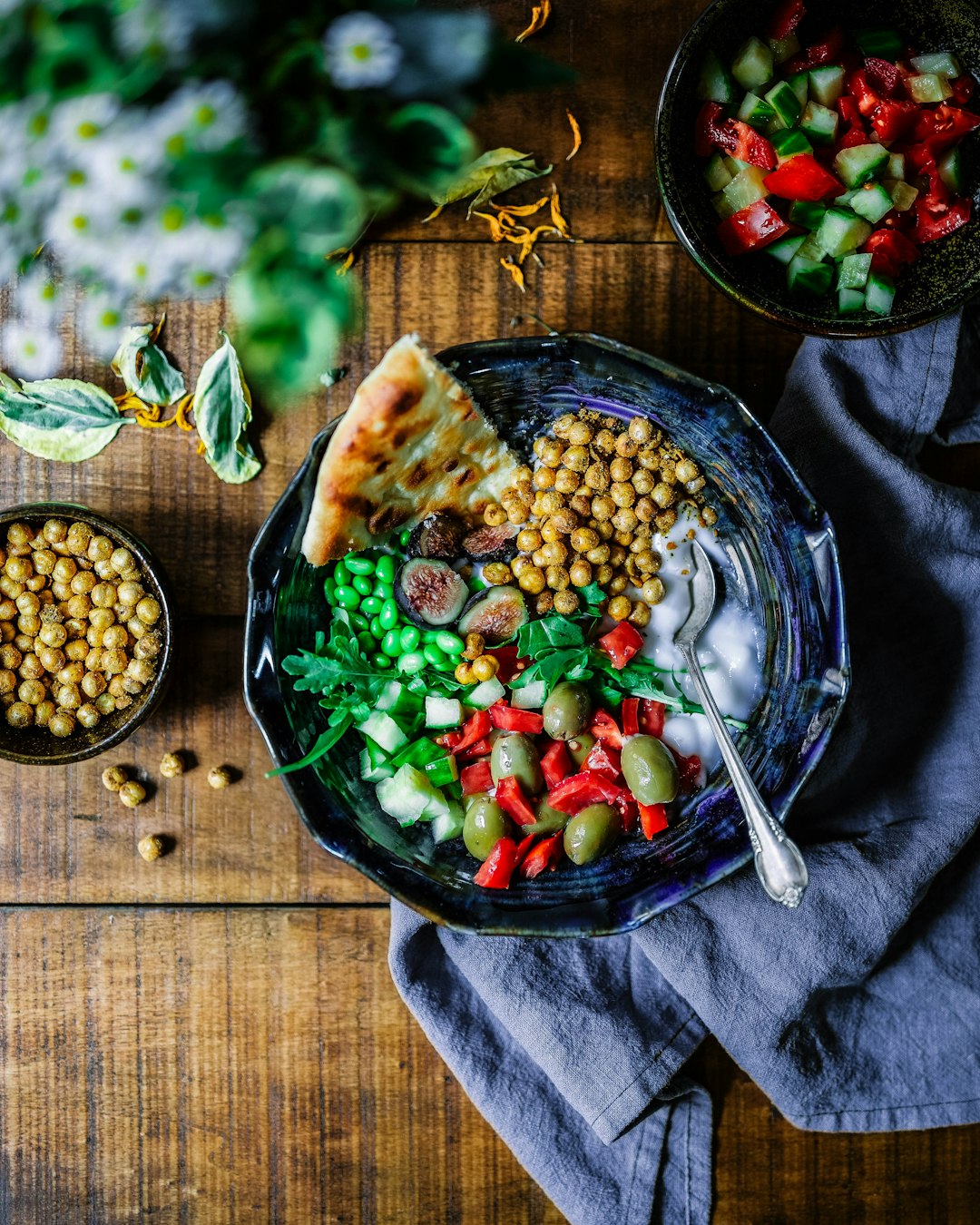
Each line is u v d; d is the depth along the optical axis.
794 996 1.73
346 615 1.66
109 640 1.69
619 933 1.56
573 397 1.66
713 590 1.71
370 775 1.66
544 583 1.68
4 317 1.70
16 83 0.73
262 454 1.78
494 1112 1.79
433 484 1.60
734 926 1.74
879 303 1.62
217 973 1.84
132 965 1.84
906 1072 1.80
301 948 1.84
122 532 1.60
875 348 1.72
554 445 1.69
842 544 1.76
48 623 1.70
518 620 1.68
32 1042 1.85
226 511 1.79
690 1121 1.82
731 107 1.59
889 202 1.57
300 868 1.83
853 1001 1.83
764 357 1.79
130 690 1.69
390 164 0.85
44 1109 1.86
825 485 1.74
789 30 1.54
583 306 1.77
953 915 1.84
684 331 1.78
